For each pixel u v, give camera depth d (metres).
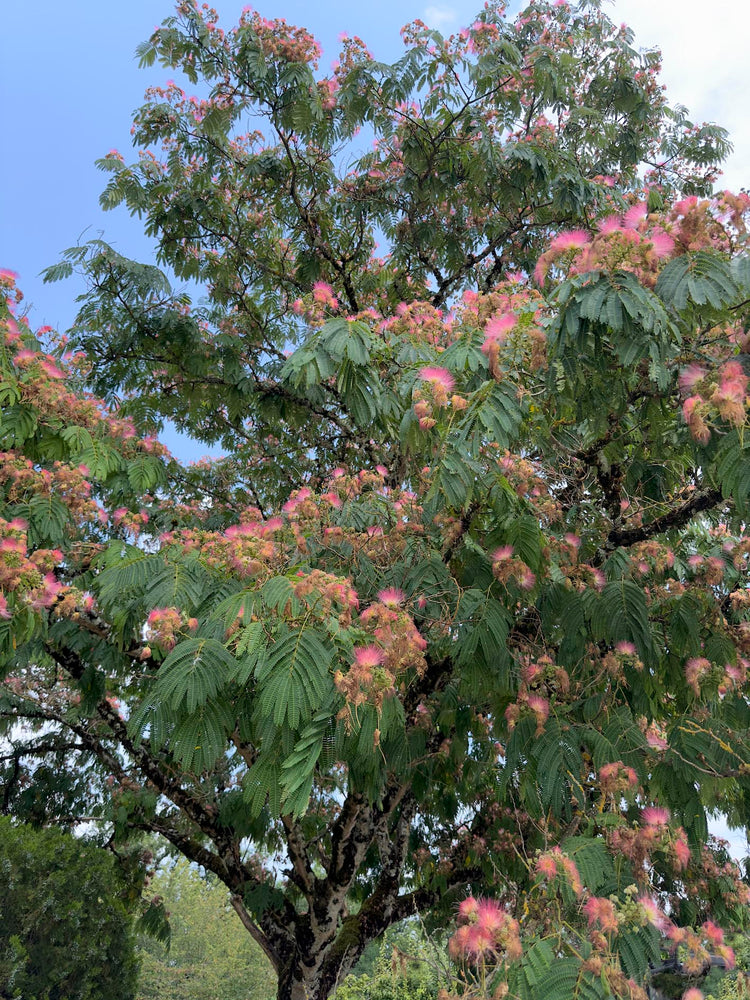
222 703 3.25
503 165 8.02
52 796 9.35
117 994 7.45
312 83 7.53
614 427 4.51
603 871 3.58
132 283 7.32
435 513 4.72
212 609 3.70
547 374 4.03
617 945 3.16
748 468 3.30
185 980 18.70
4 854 6.99
